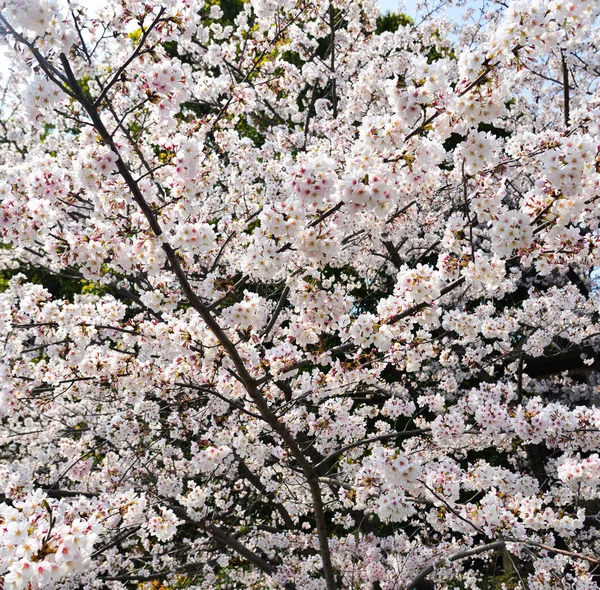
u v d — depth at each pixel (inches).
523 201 134.5
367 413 274.4
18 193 137.5
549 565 180.9
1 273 461.7
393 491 140.4
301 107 492.7
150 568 294.0
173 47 422.9
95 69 147.6
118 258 145.0
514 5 98.2
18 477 205.9
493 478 178.4
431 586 269.7
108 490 228.1
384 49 358.3
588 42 330.0
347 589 254.2
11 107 387.9
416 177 126.3
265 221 120.9
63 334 167.6
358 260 341.1
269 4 257.1
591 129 130.3
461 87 107.0
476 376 362.3
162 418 234.4
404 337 164.6
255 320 147.6
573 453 194.1
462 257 142.3
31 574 83.9
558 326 315.9
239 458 238.4
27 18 109.0
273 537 267.1
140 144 205.5
